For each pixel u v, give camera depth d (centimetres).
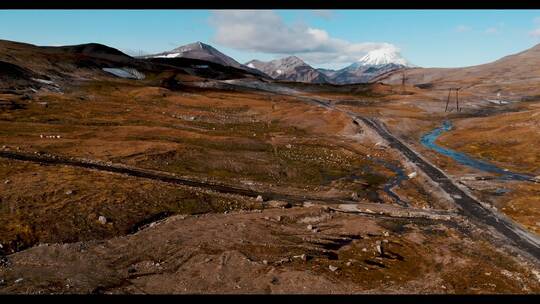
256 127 16175
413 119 18738
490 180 10119
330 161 11312
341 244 5706
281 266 4788
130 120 14838
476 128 17000
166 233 5525
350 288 4394
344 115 18038
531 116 16900
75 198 6162
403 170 11075
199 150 10569
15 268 4300
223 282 4328
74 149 9994
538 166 11419
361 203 8038
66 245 4909
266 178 9475
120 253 4866
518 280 5028
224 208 6919
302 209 7169
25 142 10256
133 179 7738
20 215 5412
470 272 5116
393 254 5528
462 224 7212
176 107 19012
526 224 7269
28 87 18750
